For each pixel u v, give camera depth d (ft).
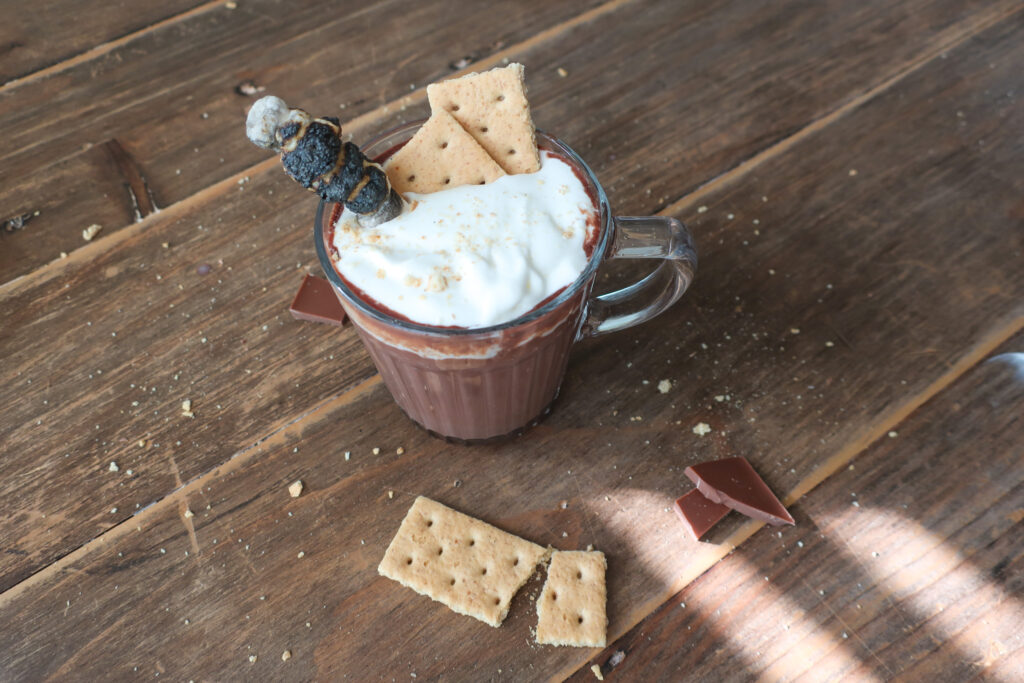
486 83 1.37
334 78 1.80
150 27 1.87
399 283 1.30
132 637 1.39
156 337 1.57
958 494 1.47
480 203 1.34
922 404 1.53
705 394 1.54
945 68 1.82
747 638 1.39
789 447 1.50
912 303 1.60
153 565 1.43
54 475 1.48
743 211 1.68
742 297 1.61
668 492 1.48
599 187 1.36
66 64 1.82
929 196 1.68
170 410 1.52
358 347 1.57
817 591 1.42
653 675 1.37
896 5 1.90
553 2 1.90
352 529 1.45
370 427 1.52
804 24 1.88
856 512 1.46
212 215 1.66
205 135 1.74
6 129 1.75
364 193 1.28
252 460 1.49
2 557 1.43
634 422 1.53
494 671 1.37
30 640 1.39
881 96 1.79
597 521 1.46
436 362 1.33
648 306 1.46
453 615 1.40
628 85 1.80
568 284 1.32
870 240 1.65
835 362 1.56
